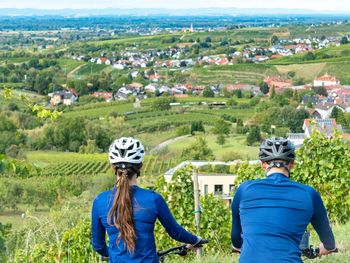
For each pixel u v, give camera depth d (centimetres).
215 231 1375
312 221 547
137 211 546
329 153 1460
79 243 1437
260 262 508
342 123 15450
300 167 1484
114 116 16625
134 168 555
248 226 530
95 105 18662
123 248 542
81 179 7631
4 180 5859
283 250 511
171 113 17188
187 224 1408
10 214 5397
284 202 530
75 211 1984
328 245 560
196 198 1273
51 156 10944
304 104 18662
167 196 1426
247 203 539
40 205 5962
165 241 1373
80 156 11038
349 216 1459
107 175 7750
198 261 993
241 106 18575
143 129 14588
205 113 17338
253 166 1496
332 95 19788
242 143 12475
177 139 13362
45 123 12388
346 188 1452
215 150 11769
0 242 883
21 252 1283
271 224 521
